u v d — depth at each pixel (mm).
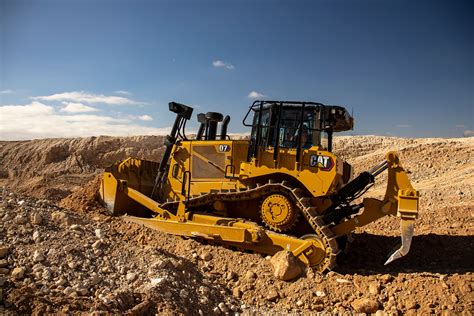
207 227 8172
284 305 6633
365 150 35906
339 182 7836
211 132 9508
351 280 6922
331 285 6859
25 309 4719
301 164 7711
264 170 7961
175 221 8688
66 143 34438
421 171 22672
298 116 8203
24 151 34500
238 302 6688
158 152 34094
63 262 6062
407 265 8102
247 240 7754
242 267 7426
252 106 8234
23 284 5281
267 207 7898
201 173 8898
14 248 6180
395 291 6574
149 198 9438
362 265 8133
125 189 9781
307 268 7176
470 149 24031
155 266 6414
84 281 5715
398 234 10000
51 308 4789
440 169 22328
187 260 7434
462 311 6012
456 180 19016
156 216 9258
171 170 9289
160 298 5609
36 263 5902
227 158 8664
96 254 6582
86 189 10508
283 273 6984
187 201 8695
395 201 7234
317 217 7438
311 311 6480
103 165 32719
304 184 7652
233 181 8539
